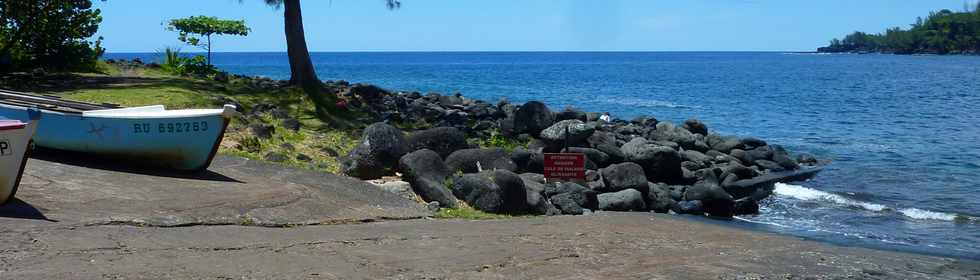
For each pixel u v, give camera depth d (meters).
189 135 11.43
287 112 19.23
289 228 9.27
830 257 9.46
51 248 7.31
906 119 34.84
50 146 11.72
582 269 8.04
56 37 24.89
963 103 44.34
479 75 85.31
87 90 19.50
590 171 14.64
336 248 8.36
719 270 8.34
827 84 67.00
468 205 11.88
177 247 7.81
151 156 11.58
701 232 10.80
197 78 24.80
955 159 21.91
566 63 169.50
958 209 14.59
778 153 20.52
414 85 58.62
